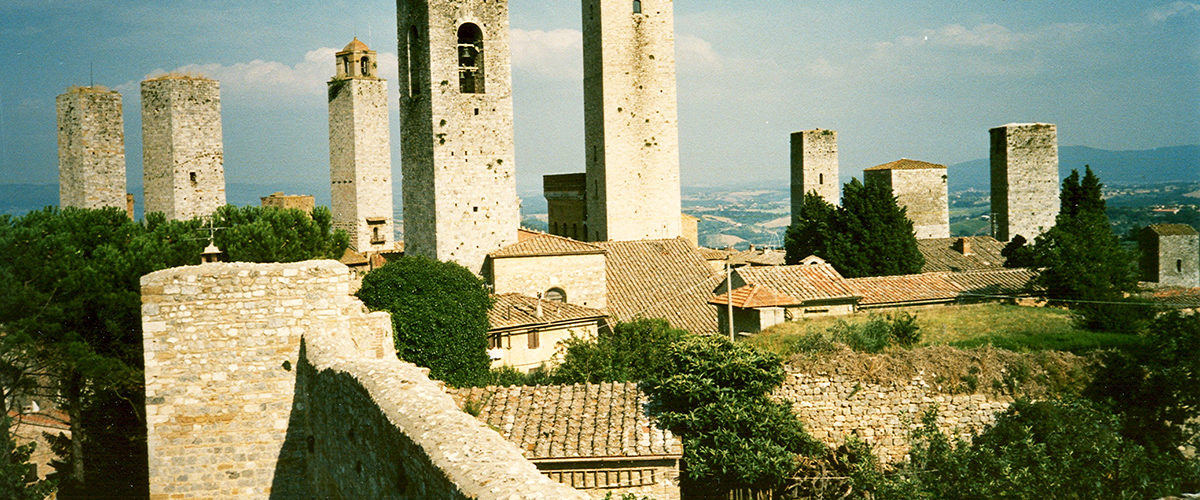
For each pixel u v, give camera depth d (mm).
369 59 96500
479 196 65125
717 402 24250
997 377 26906
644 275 64375
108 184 61031
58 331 25562
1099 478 22766
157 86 64750
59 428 28328
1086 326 38469
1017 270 52000
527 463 11086
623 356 39750
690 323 54250
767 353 26312
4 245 24812
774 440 24500
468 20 64125
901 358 27281
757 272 47594
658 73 90562
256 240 45062
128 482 27141
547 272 60875
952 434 26047
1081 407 25312
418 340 42812
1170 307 37125
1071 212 68750
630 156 90062
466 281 45750
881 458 26062
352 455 15531
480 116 64938
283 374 19891
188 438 19656
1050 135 97625
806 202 84875
